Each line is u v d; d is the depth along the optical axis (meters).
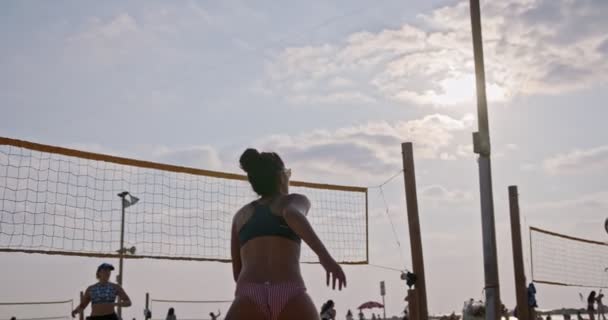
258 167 2.99
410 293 11.84
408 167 12.44
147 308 25.03
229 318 2.78
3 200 8.79
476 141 9.44
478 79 9.60
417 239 12.07
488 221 9.22
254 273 2.83
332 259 2.67
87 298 9.21
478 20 9.78
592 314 24.95
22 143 8.96
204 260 10.67
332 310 15.26
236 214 3.04
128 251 10.09
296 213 2.78
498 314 8.94
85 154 9.58
